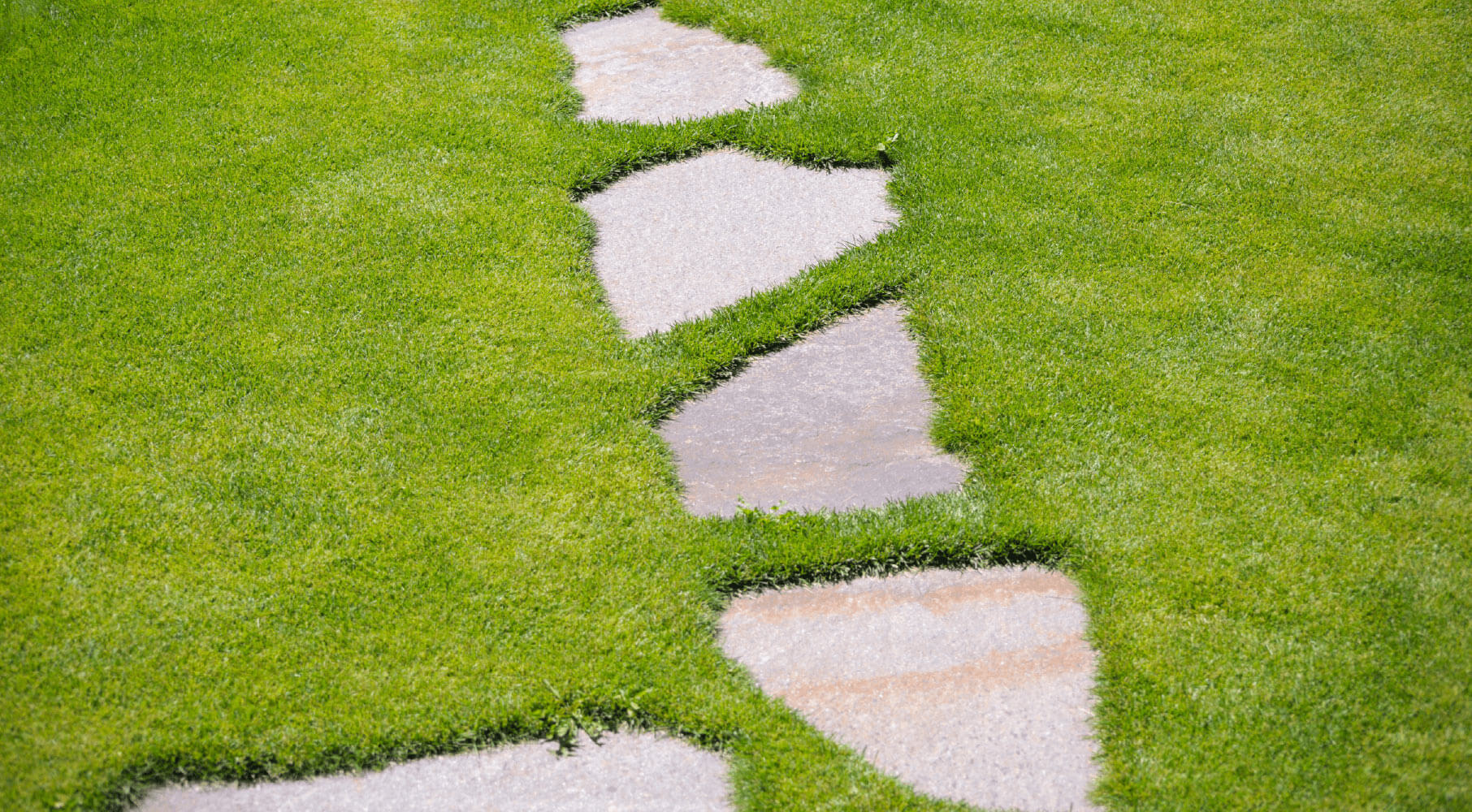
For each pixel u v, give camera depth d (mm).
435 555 3658
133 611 3420
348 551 3641
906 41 6664
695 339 4605
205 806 3004
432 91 6184
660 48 6820
